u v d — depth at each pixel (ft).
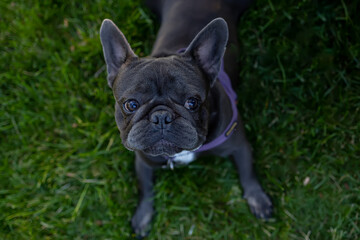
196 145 2.23
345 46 3.22
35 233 3.15
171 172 3.20
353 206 3.00
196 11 2.91
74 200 3.24
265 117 3.24
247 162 2.90
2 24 3.67
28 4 3.72
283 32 3.38
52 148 3.37
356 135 3.13
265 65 3.35
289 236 3.03
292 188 3.11
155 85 2.15
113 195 3.22
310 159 3.13
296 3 3.40
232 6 3.14
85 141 3.33
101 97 3.36
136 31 3.51
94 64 3.52
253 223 3.07
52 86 3.50
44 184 3.28
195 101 2.19
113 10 3.59
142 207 3.07
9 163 3.38
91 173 3.26
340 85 3.20
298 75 3.25
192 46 2.24
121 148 3.23
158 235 3.10
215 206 3.14
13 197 3.22
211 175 3.19
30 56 3.57
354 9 3.23
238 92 3.28
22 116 3.44
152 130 2.12
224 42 2.21
